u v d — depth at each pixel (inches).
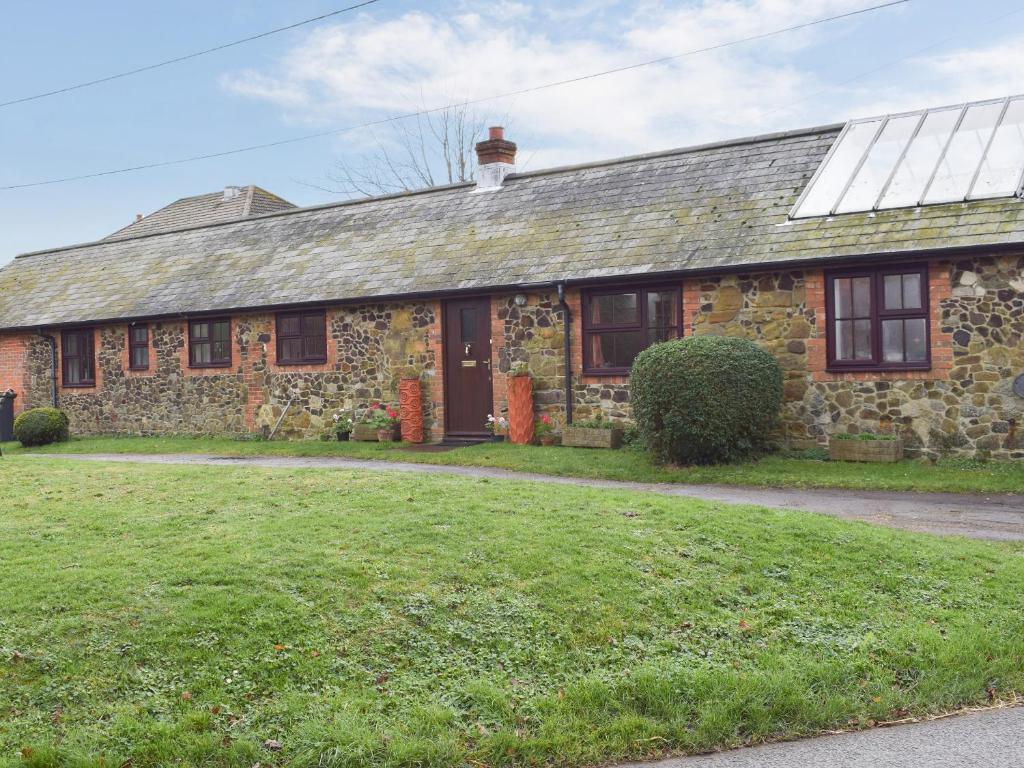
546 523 309.9
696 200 607.8
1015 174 500.1
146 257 911.0
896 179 539.8
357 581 247.8
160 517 319.3
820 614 249.1
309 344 713.0
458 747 182.1
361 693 198.5
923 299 487.5
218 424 759.7
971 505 392.8
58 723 181.8
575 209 659.4
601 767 183.5
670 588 257.6
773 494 424.5
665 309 566.6
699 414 474.3
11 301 935.7
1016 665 224.2
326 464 562.3
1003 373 465.1
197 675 199.8
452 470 527.5
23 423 762.2
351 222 796.0
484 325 633.6
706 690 206.5
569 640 227.6
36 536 291.1
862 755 185.2
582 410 590.6
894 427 493.4
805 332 517.3
